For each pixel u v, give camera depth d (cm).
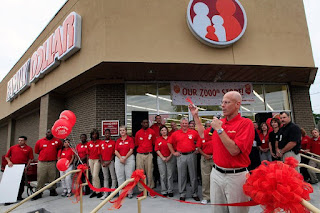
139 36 591
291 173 166
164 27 607
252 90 795
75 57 679
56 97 844
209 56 618
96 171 558
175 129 661
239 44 642
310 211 154
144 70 647
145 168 545
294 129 445
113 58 568
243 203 193
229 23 623
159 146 539
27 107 1062
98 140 580
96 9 616
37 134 1068
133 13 599
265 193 162
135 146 576
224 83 782
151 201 490
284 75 746
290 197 151
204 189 463
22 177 577
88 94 739
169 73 683
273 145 536
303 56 680
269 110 798
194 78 743
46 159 582
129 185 267
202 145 475
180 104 741
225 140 200
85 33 646
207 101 758
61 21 781
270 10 687
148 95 743
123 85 722
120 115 705
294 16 705
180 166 490
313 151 618
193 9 610
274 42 669
